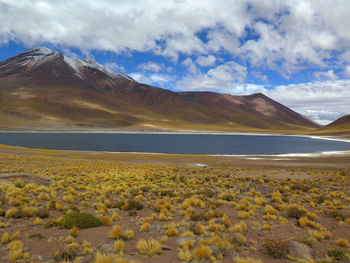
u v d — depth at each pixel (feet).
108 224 27.43
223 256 19.27
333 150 324.19
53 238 21.71
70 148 298.35
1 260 16.92
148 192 51.37
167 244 21.81
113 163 129.39
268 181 72.08
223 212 35.17
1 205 31.19
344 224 29.99
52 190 43.52
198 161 171.32
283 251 19.51
